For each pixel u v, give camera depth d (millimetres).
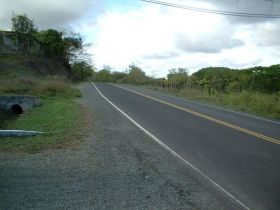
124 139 11352
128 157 9211
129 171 8047
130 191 6828
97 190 6809
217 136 12812
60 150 9531
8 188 6758
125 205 6176
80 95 25344
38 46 45438
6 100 18359
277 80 36594
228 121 16891
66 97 23641
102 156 9164
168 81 53438
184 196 6715
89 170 7980
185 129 13859
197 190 7082
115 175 7727
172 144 11070
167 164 8781
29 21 50656
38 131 11562
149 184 7266
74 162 8516
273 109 23969
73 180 7297
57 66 49906
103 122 14297
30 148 9586
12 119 16125
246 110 24266
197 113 19109
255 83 36938
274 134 14086
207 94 33469
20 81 24547
